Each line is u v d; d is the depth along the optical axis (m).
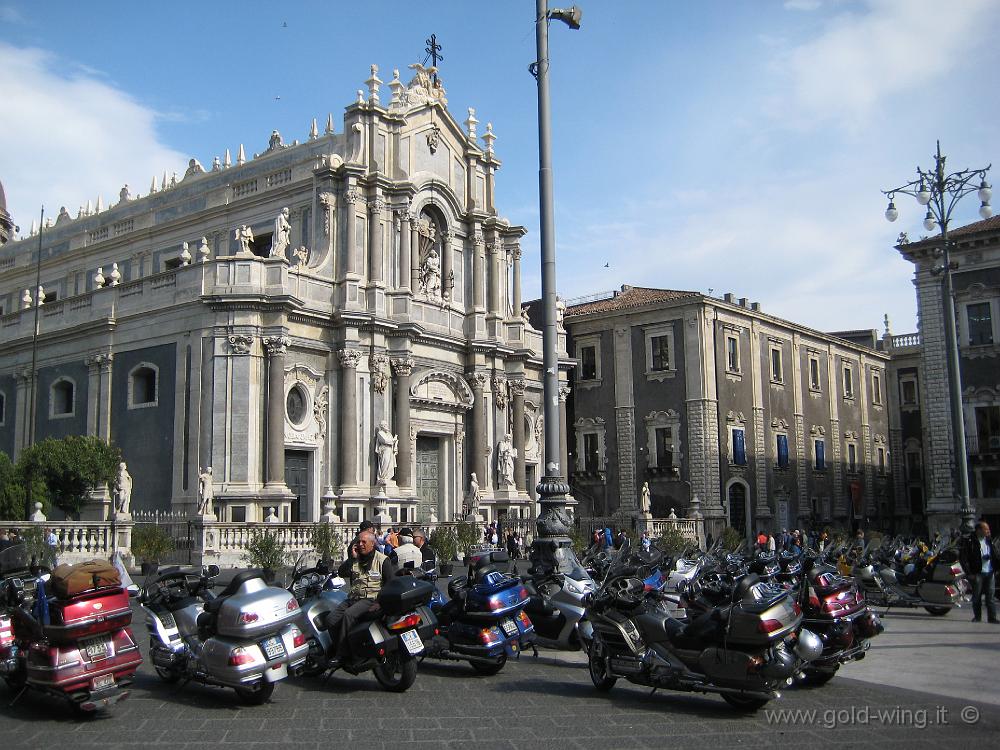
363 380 43.72
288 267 40.94
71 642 11.44
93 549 29.92
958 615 22.36
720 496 55.03
